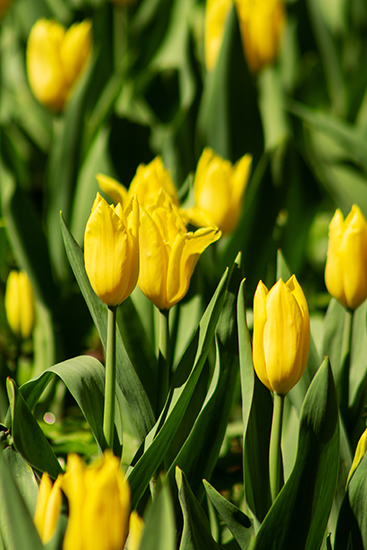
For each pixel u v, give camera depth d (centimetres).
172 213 169
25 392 171
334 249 171
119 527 156
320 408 165
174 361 184
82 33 243
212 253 195
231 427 195
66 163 225
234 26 222
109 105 239
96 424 170
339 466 170
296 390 175
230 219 190
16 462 169
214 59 252
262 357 165
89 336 214
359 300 172
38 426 168
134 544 160
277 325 163
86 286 172
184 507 165
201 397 179
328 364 165
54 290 207
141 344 179
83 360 172
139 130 245
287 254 229
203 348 168
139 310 187
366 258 171
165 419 169
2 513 165
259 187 201
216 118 236
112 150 239
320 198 227
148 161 246
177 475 165
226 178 188
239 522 168
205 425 170
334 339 178
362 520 167
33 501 167
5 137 253
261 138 245
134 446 187
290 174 218
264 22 259
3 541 165
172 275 168
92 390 170
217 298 169
